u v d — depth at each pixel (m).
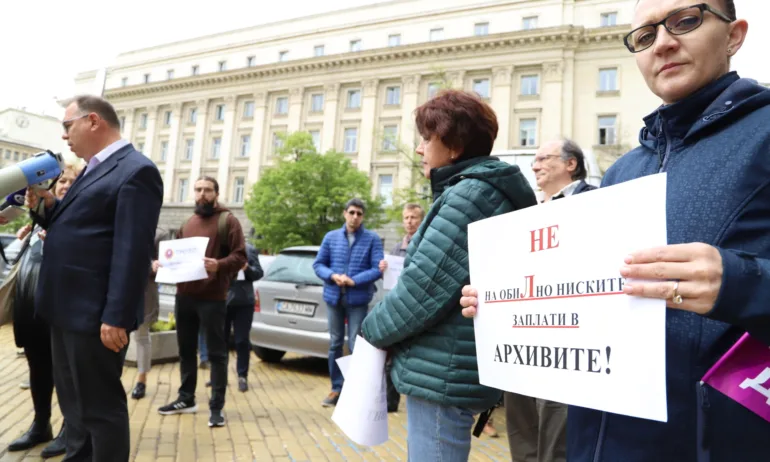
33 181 2.54
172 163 40.59
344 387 1.75
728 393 0.90
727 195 0.99
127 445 2.47
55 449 3.16
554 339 1.05
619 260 0.92
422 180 25.02
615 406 0.90
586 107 29.30
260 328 6.50
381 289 6.15
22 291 3.24
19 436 3.59
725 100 1.08
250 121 38.34
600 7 30.77
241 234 4.25
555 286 1.06
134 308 2.42
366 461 3.46
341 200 27.97
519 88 30.73
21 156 54.28
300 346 6.19
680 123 1.16
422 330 1.53
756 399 0.88
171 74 43.44
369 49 33.66
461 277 1.48
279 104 37.72
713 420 0.94
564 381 1.02
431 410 1.54
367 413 1.66
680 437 0.98
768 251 0.93
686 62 1.12
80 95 2.70
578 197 1.02
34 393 3.36
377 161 33.41
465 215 1.50
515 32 30.16
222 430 3.94
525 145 30.08
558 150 3.14
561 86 29.47
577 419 1.22
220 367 4.08
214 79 39.12
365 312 5.01
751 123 1.03
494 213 1.51
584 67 29.69
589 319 0.97
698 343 0.98
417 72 32.78
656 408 0.83
